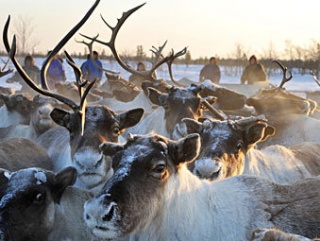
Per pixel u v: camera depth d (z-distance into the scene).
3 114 10.98
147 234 4.78
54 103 9.53
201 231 4.95
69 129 6.77
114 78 15.38
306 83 28.91
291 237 3.88
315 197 5.30
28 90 16.08
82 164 6.27
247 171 6.62
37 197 5.14
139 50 30.78
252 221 5.08
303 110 10.28
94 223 4.49
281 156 7.23
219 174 6.08
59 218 5.38
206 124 6.61
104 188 4.61
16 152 7.25
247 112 11.34
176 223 4.88
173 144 4.95
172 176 4.90
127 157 4.80
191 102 8.60
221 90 11.26
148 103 11.60
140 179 4.69
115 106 12.12
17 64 6.55
